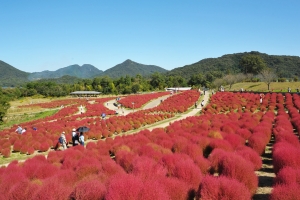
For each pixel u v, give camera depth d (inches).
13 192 342.6
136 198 273.0
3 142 1068.5
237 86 4040.4
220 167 394.0
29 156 887.1
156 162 422.0
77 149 682.2
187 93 3171.8
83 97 4891.7
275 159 416.5
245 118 1010.1
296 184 295.9
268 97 2059.5
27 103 4018.2
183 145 580.7
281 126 744.3
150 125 1456.7
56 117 2132.1
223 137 657.6
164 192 289.4
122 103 2844.5
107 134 1172.5
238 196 275.0
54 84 5836.6
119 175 339.3
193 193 334.3
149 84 5738.2
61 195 315.0
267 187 392.8
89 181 330.3
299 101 1595.7
